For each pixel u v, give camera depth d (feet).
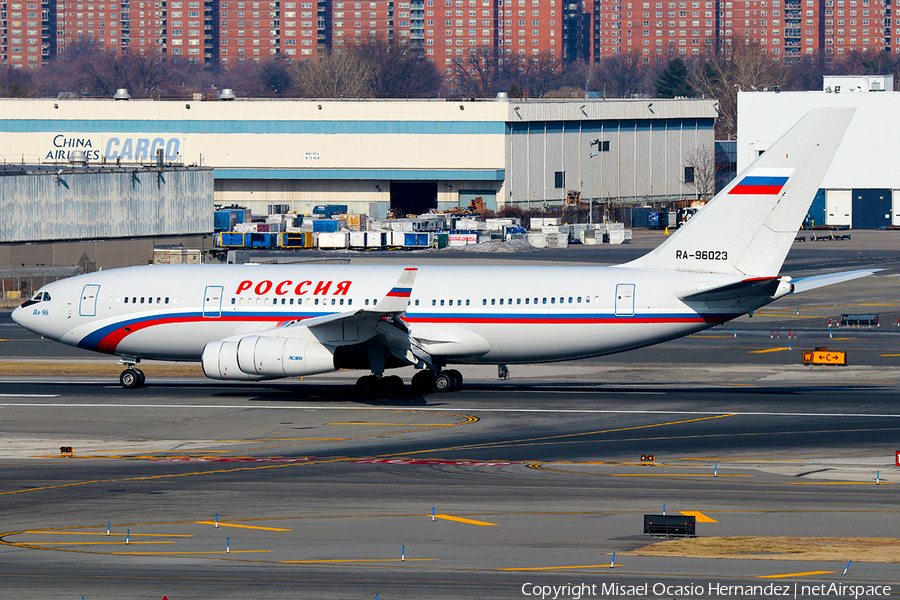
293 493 447.83
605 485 461.37
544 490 452.35
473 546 368.48
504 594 315.99
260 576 333.83
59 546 369.91
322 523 399.85
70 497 442.09
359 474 485.97
